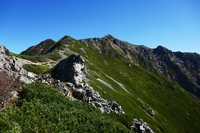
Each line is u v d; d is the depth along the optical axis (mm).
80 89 50250
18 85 35250
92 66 101938
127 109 68688
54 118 27797
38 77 49062
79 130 28688
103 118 37406
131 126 53531
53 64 87625
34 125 23641
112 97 68875
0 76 33469
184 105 140750
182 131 101875
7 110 24172
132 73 144875
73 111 33250
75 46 129000
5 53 47000
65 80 52438
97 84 72125
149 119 77000
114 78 108188
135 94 104312
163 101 128125
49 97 35062
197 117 131250
